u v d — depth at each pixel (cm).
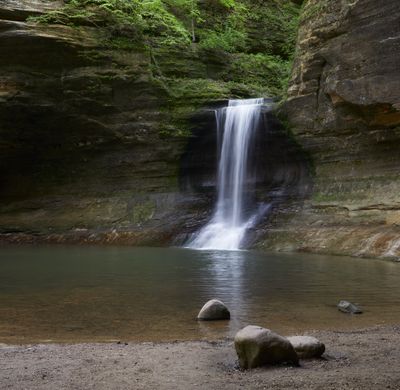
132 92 2686
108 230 2534
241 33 3319
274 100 2509
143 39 2739
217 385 483
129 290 1067
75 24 2616
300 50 2319
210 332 729
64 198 2855
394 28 1841
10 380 500
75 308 890
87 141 2769
